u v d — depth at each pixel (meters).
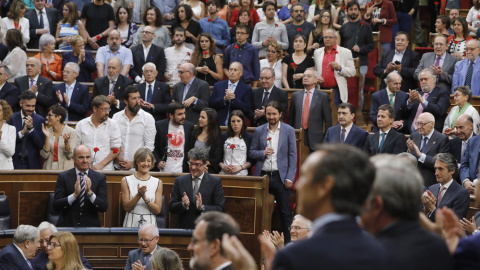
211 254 5.10
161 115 15.77
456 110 15.09
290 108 15.95
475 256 3.88
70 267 10.31
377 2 20.55
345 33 18.97
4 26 19.67
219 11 21.08
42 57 17.75
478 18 20.28
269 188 14.18
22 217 13.45
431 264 3.59
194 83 16.03
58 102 16.19
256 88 16.19
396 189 3.72
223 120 15.97
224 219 5.18
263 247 4.32
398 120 15.59
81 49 17.78
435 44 17.27
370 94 19.48
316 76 16.73
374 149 14.22
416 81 17.78
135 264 10.59
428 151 13.66
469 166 13.23
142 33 18.00
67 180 12.82
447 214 4.16
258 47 19.09
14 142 14.04
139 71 17.94
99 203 12.69
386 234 3.70
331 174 3.35
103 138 14.20
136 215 12.82
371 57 19.89
